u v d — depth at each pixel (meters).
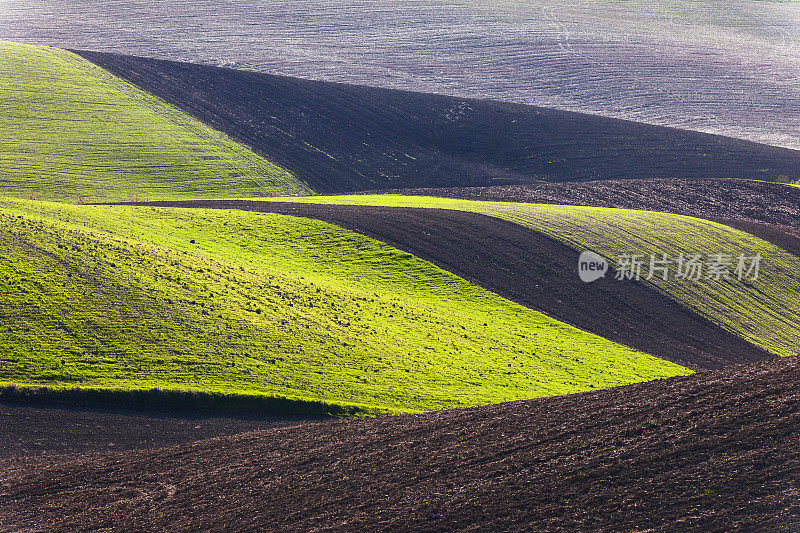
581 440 74.75
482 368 110.94
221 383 97.06
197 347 103.81
